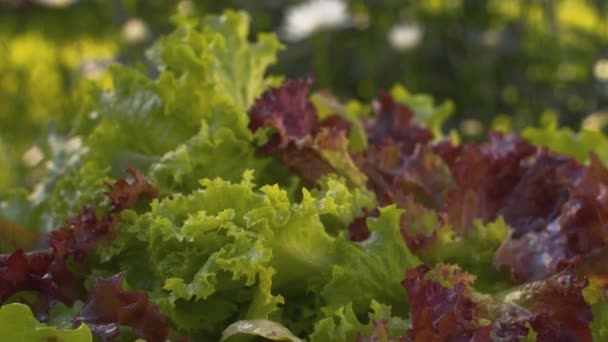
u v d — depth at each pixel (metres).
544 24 2.78
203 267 1.02
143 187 1.06
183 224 1.04
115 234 1.05
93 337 1.00
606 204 1.07
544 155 1.15
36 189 1.20
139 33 2.50
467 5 2.80
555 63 2.77
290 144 1.09
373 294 1.05
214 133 1.10
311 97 1.17
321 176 1.09
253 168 1.10
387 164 1.15
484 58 2.74
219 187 1.04
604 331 1.05
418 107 1.34
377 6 2.71
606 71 2.79
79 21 2.67
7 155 2.32
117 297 1.00
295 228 1.03
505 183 1.14
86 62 2.54
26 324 0.98
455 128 2.65
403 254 1.06
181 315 1.02
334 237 1.07
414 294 1.01
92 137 1.12
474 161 1.13
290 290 1.05
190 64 1.12
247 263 1.01
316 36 2.51
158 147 1.12
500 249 1.08
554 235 1.07
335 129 1.10
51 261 1.05
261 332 0.99
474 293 1.04
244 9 2.66
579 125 2.74
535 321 1.03
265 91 1.13
